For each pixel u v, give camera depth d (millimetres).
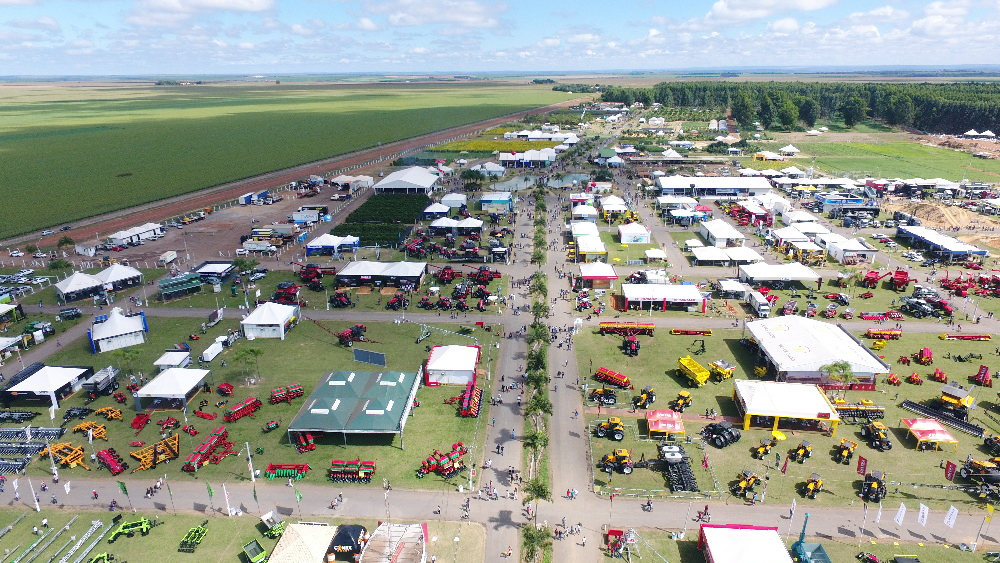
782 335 97000
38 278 139000
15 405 87375
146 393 83875
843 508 64875
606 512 64625
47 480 70688
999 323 111188
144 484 69812
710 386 90812
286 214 197000
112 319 106750
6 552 59250
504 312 118812
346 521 63188
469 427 80188
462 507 65125
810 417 77438
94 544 60094
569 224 183000
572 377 93562
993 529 61781
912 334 107250
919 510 62531
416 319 116000
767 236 163750
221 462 73500
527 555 56719
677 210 187000
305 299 126438
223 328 112875
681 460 71438
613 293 129250
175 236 173625
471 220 170250
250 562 57469
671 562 57688
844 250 146125
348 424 76062
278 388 89938
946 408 82500
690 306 119875
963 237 166000
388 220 185500
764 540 57062
